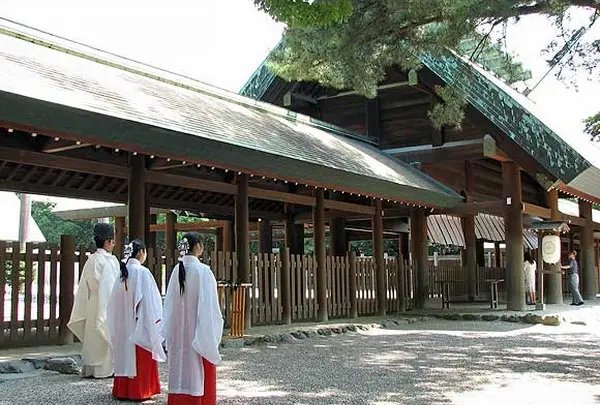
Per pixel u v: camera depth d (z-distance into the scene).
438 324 13.05
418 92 16.47
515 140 14.09
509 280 14.82
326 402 5.50
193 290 5.17
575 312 14.17
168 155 8.50
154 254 9.29
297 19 6.97
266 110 13.57
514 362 7.88
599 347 9.35
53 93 7.12
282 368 7.32
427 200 14.45
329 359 8.03
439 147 16.02
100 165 8.75
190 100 10.81
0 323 7.51
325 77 10.62
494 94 14.41
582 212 19.95
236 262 10.72
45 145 8.60
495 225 23.34
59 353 7.26
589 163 13.30
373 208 14.32
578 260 25.55
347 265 13.46
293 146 11.21
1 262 7.54
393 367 7.43
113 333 5.59
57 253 8.11
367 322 12.38
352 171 11.75
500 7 7.84
